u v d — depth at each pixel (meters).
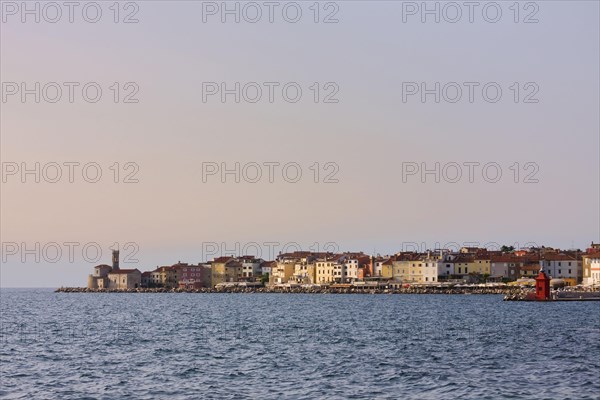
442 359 94.75
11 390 75.62
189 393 73.50
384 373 84.00
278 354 100.94
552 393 72.06
